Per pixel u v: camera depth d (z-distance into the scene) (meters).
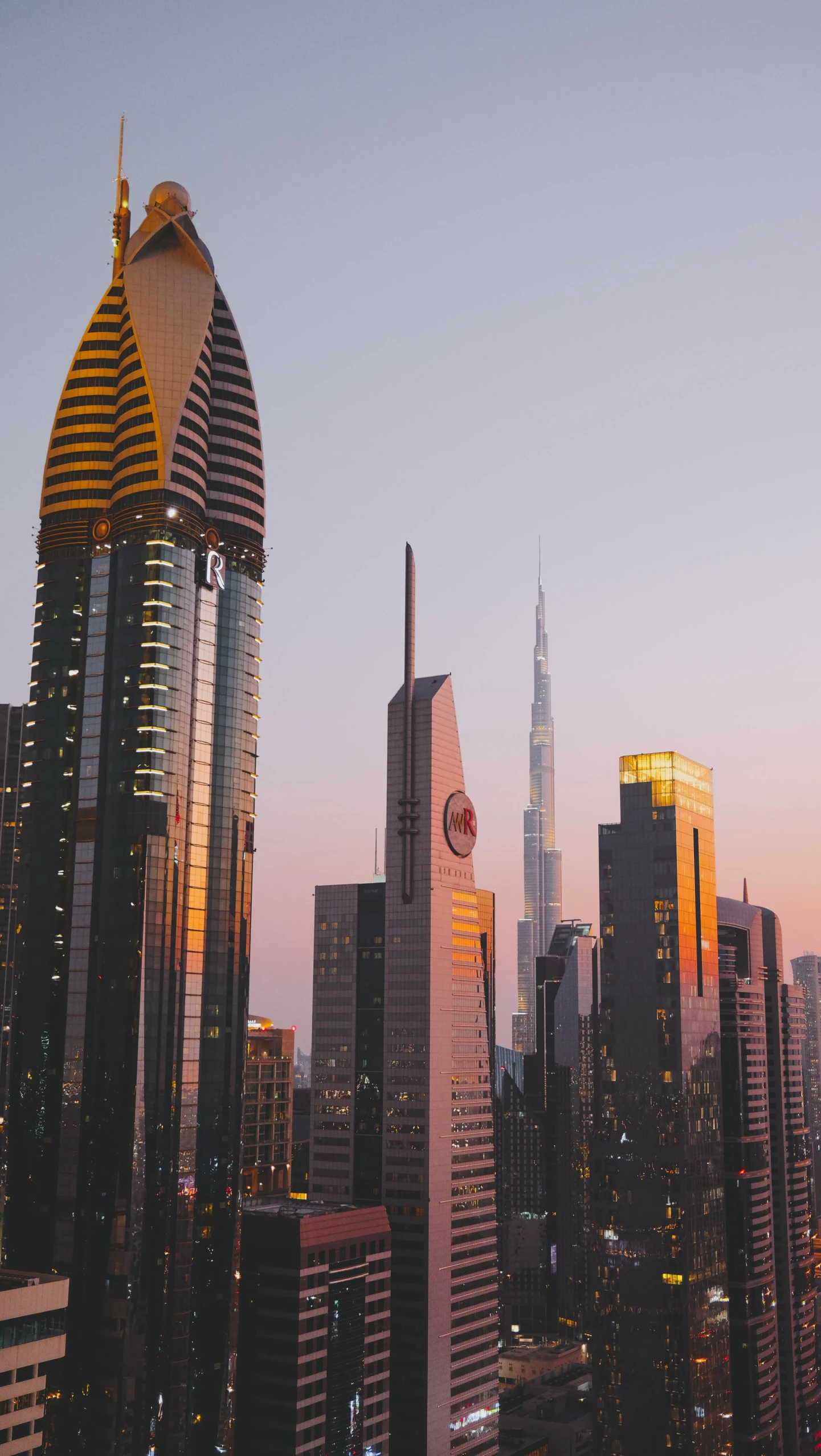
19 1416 187.25
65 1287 197.25
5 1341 187.12
